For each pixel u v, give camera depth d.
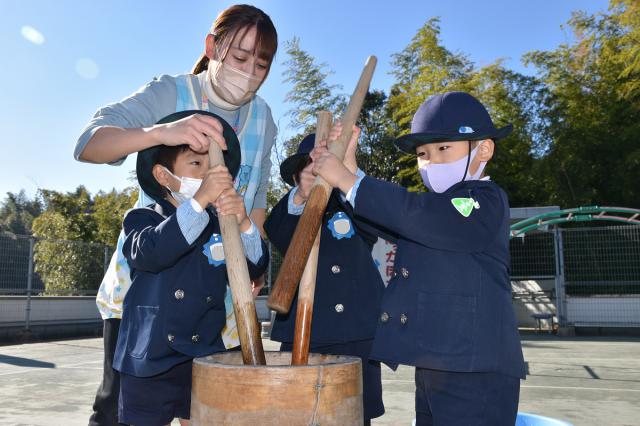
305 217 1.79
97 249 13.97
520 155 19.06
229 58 2.28
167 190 2.20
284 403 1.40
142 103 2.32
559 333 13.46
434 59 18.06
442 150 2.11
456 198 1.93
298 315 1.76
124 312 2.13
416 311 1.95
